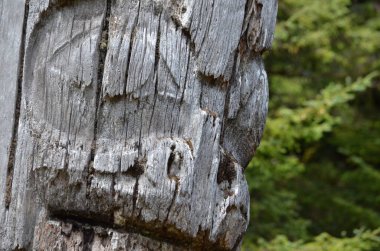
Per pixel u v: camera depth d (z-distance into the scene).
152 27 2.90
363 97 9.81
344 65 8.68
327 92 7.50
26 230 2.88
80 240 2.87
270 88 8.10
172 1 2.93
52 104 2.88
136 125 2.88
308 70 8.49
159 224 2.87
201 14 2.95
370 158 9.39
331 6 8.00
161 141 2.87
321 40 7.96
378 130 9.54
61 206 2.88
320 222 8.67
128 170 2.85
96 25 2.89
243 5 3.06
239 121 3.16
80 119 2.87
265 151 7.28
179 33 2.92
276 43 7.82
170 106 2.90
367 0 9.76
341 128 9.41
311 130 7.39
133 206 2.85
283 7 8.02
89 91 2.87
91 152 2.86
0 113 2.92
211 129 2.95
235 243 3.07
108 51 2.87
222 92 3.04
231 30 3.02
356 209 8.63
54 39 2.90
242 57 3.13
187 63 2.93
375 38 8.62
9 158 2.90
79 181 2.85
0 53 2.93
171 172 2.86
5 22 2.94
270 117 7.82
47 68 2.89
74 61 2.88
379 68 8.89
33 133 2.88
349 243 7.04
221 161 3.00
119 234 2.87
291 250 7.00
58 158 2.86
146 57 2.88
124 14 2.89
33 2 2.91
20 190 2.88
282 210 7.64
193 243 2.96
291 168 7.48
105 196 2.85
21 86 2.91
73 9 2.90
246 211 3.09
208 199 2.92
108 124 2.87
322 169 9.12
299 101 8.05
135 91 2.87
